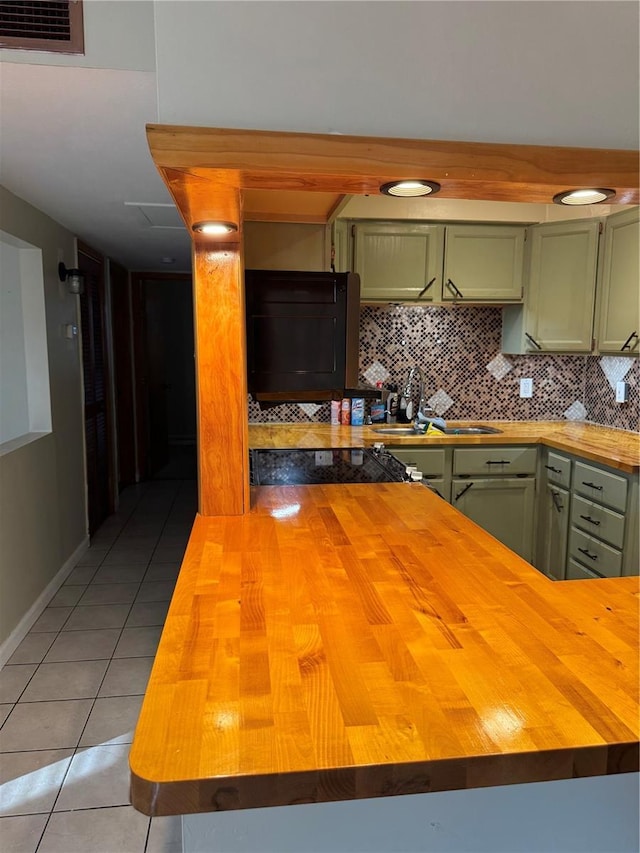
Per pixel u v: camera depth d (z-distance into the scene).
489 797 0.96
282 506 1.92
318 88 1.18
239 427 1.79
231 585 1.29
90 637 2.78
